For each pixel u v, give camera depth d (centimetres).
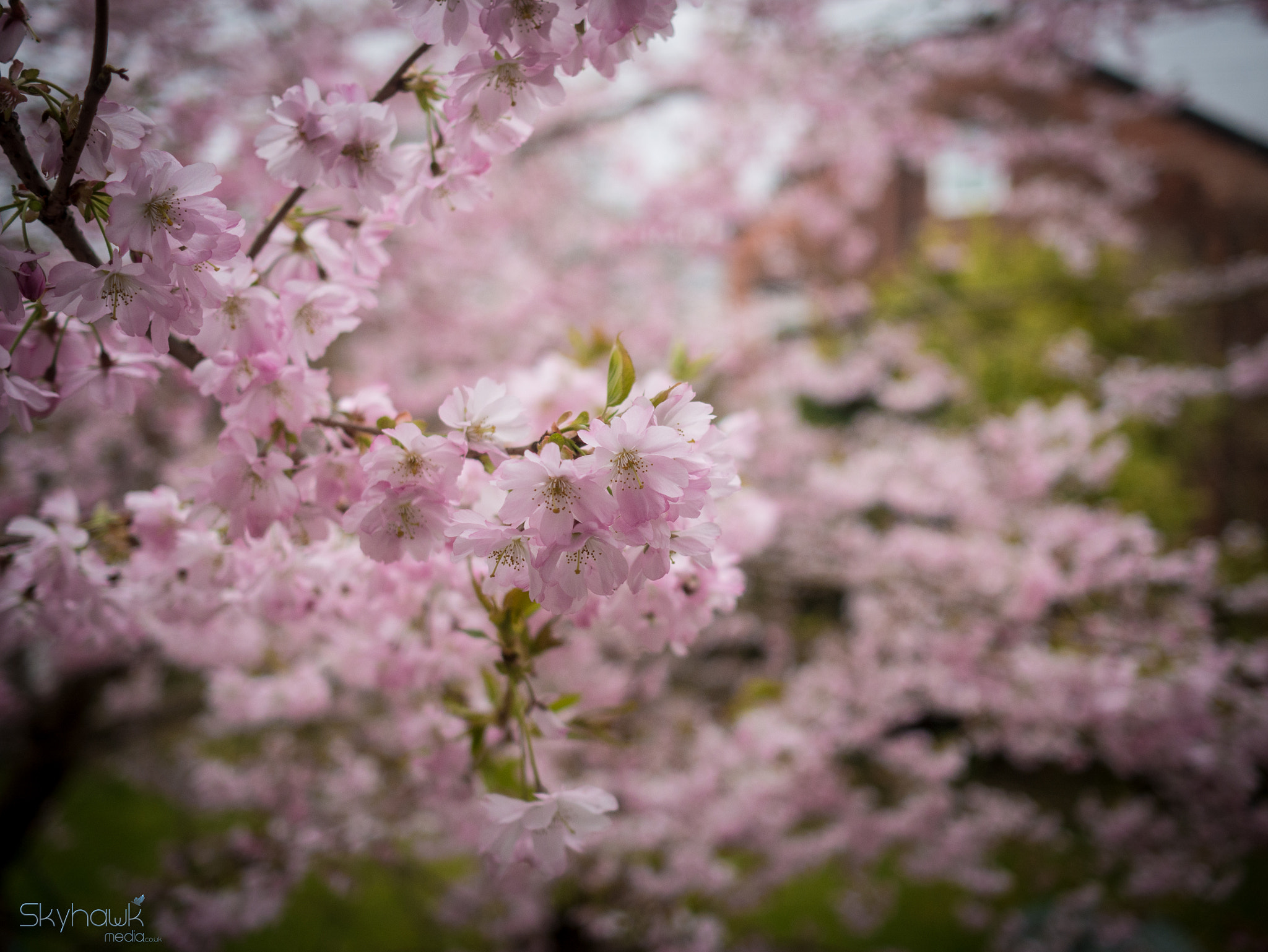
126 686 479
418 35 115
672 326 603
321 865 379
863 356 657
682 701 490
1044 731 388
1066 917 469
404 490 111
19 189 105
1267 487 864
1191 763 353
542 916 413
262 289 124
